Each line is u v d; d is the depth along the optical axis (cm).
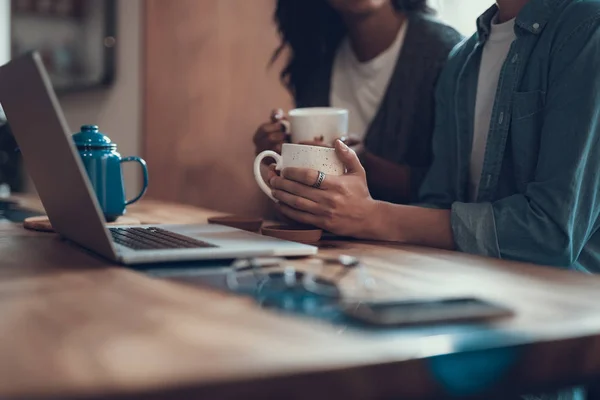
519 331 57
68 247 107
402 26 216
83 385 42
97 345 50
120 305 64
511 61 143
